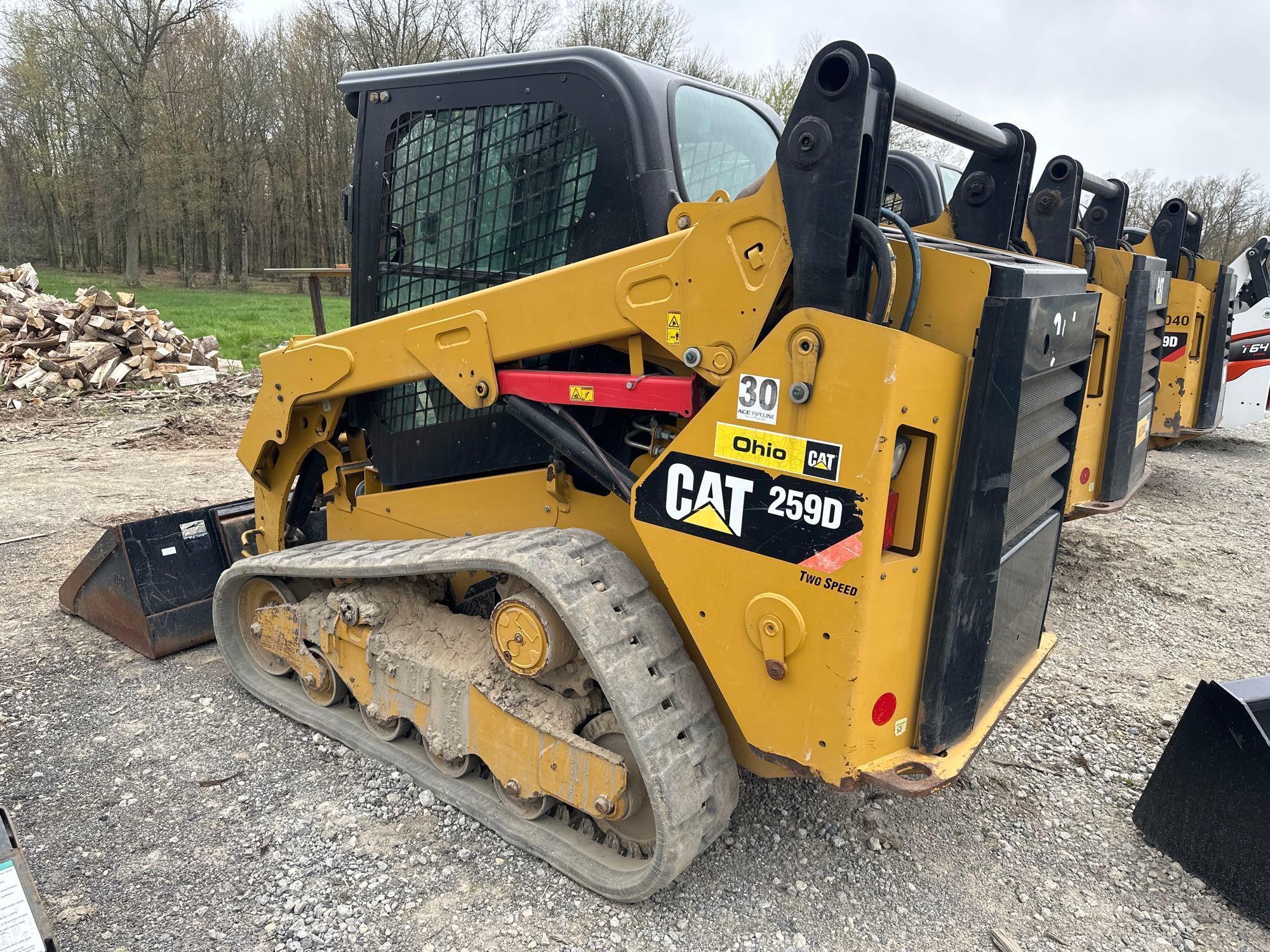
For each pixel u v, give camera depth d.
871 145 1.90
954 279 1.97
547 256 2.62
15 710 3.41
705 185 2.71
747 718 2.15
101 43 28.03
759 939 2.28
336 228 36.28
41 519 5.88
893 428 1.81
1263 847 2.40
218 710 3.43
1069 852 2.69
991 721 2.34
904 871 2.57
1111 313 4.86
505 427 2.79
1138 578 5.32
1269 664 4.11
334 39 31.58
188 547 4.00
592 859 2.46
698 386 2.21
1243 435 10.73
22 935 1.80
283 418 3.30
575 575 2.29
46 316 10.95
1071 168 4.20
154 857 2.57
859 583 1.88
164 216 32.03
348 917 2.33
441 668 2.72
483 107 2.69
